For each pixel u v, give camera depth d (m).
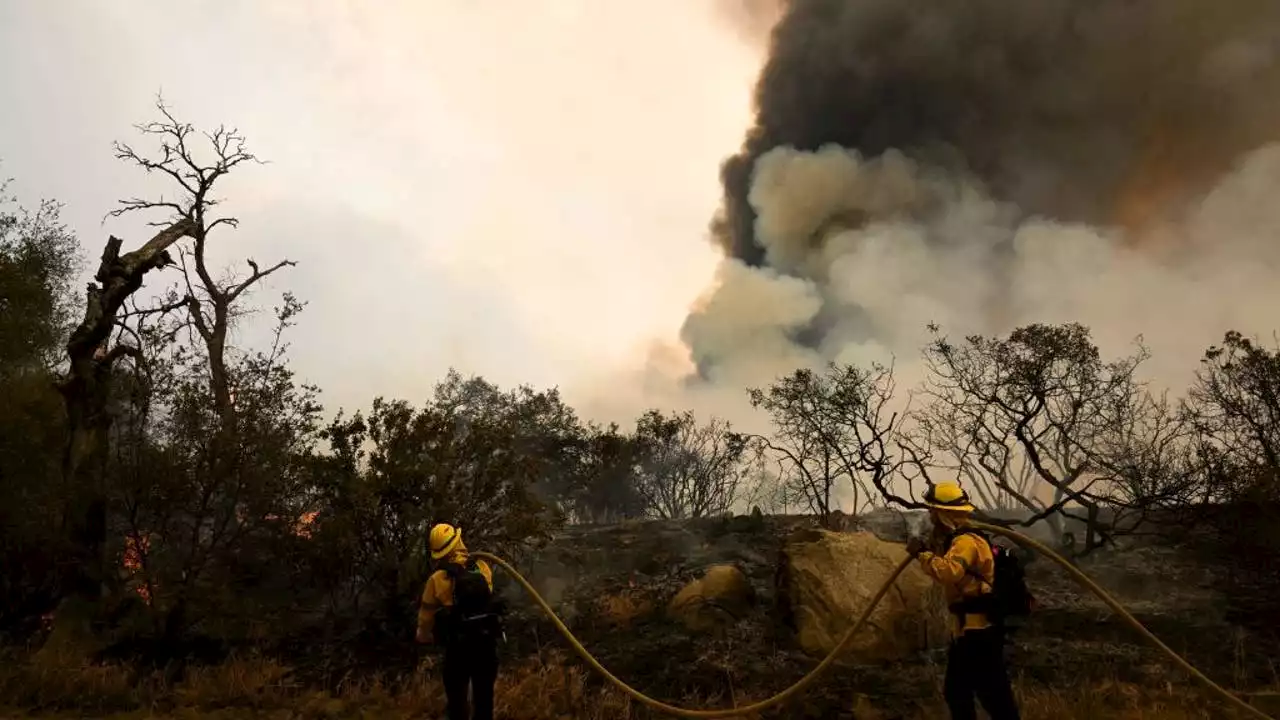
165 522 9.33
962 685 4.72
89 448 9.87
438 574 5.74
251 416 9.48
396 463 9.24
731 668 7.71
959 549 4.75
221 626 9.81
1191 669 4.86
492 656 5.63
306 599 10.86
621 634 9.02
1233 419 9.43
